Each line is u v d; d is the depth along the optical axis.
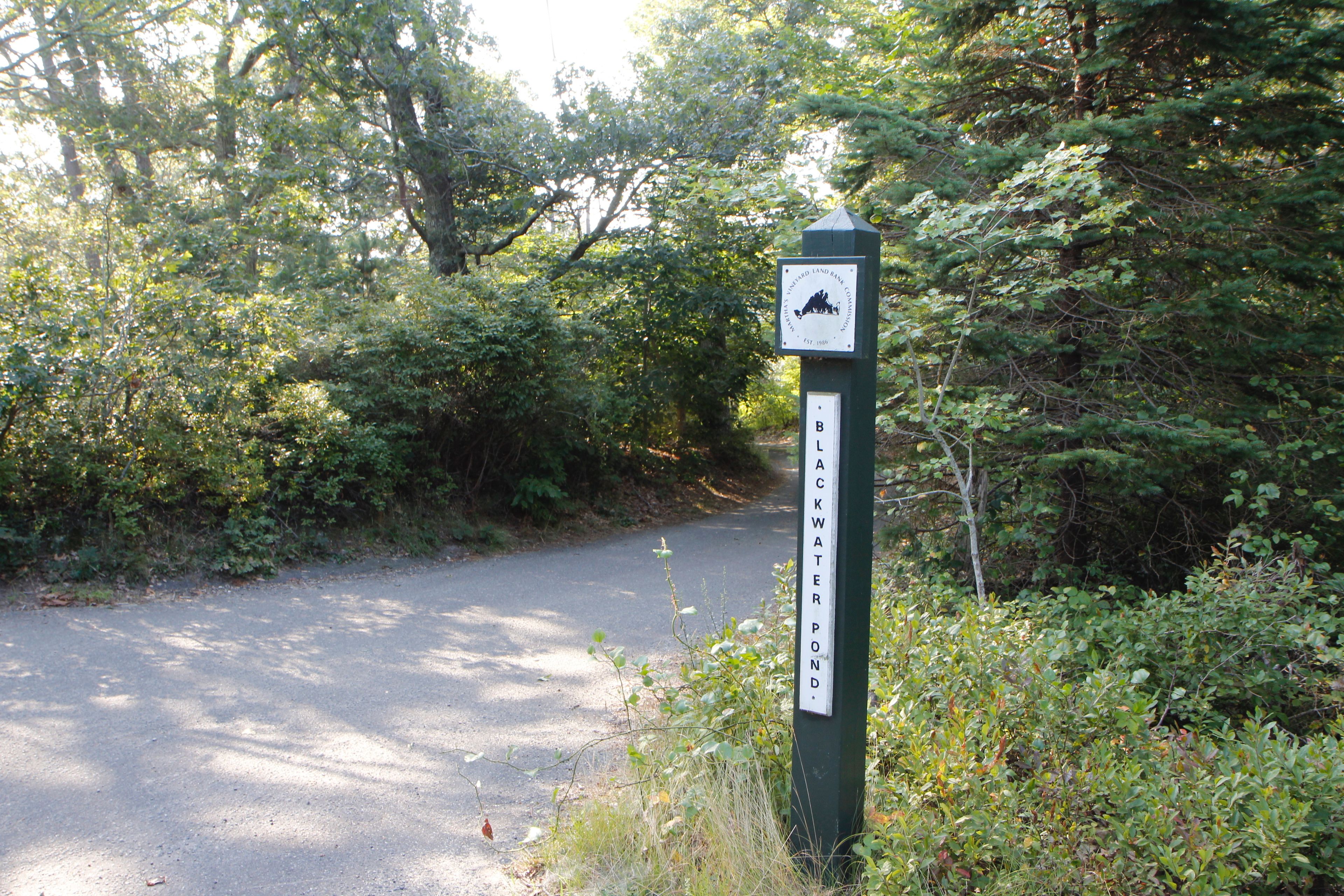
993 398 5.84
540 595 9.16
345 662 6.46
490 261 16.64
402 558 10.62
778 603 5.00
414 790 4.32
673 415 18.95
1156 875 2.85
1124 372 6.85
